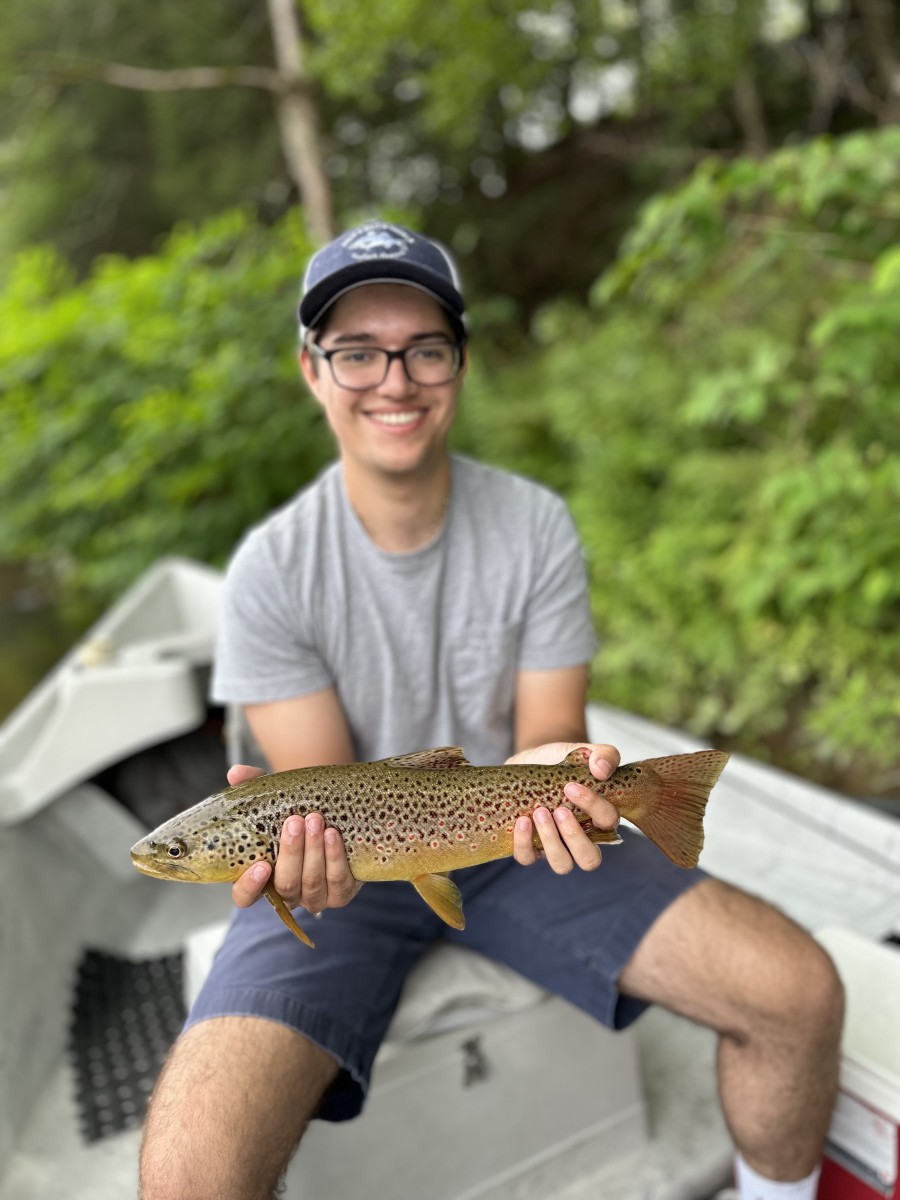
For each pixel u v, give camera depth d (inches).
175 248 310.5
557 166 497.4
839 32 318.3
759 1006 61.7
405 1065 71.2
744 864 115.5
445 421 73.4
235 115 529.7
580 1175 79.7
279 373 278.7
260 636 73.4
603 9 343.9
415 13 298.7
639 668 218.1
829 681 190.4
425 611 74.6
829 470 172.6
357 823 56.6
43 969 104.0
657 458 238.1
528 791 58.2
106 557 310.2
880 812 127.6
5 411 293.0
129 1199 81.2
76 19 498.9
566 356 277.9
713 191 159.5
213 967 67.2
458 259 504.4
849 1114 66.6
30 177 546.6
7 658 321.4
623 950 67.5
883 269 139.6
